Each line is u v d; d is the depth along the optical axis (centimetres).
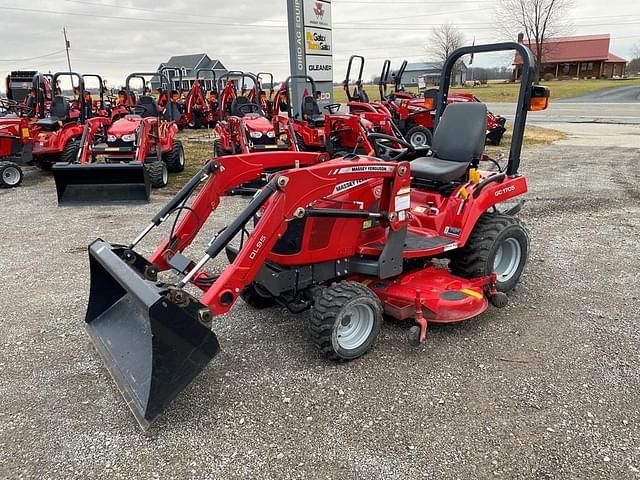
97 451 257
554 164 1093
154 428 274
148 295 262
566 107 2806
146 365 294
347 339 337
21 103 1376
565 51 6900
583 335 370
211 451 257
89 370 328
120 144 891
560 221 659
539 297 434
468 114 425
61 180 767
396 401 296
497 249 411
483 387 309
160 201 799
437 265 487
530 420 279
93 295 353
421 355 345
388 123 1116
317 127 1141
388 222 350
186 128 2023
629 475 241
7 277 482
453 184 416
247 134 991
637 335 369
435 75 4488
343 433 269
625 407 290
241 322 391
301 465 247
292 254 338
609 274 482
